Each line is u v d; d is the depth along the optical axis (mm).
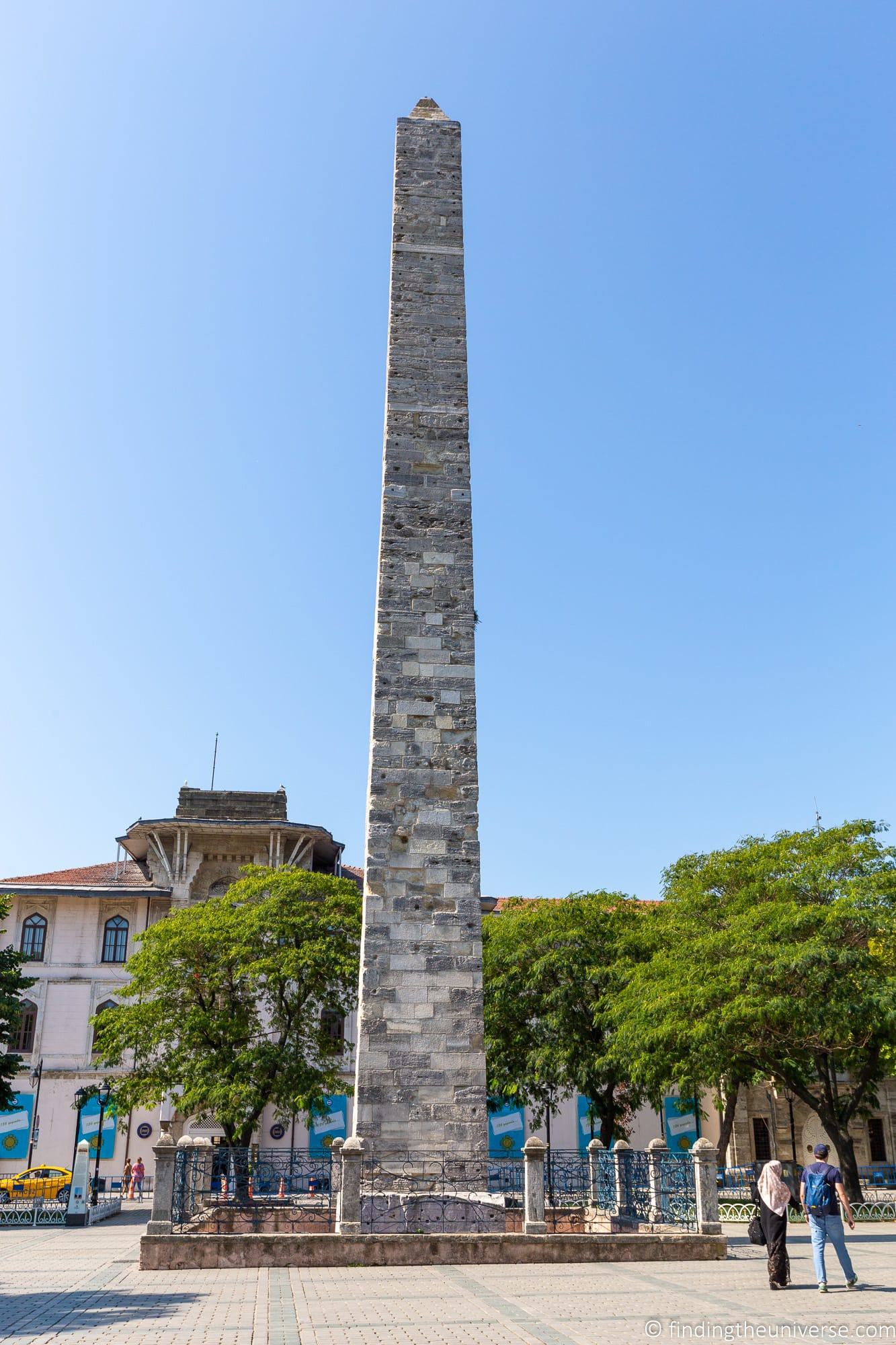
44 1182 40125
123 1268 18266
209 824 55000
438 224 27328
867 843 35156
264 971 38094
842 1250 15344
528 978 40125
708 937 33844
